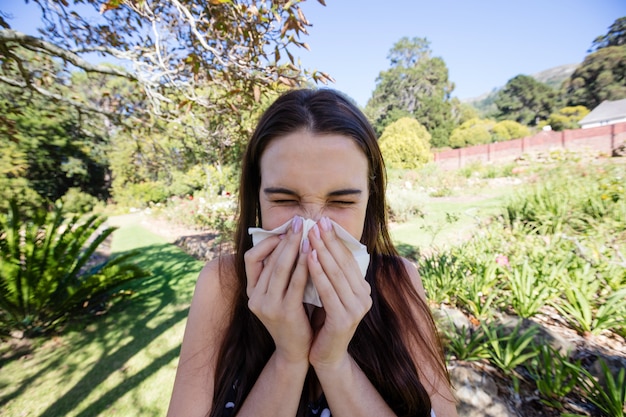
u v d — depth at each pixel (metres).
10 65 3.21
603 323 2.92
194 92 3.29
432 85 49.62
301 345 0.76
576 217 5.99
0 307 3.91
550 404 2.21
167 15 3.19
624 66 41.72
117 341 3.93
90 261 8.26
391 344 1.00
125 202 25.39
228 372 0.93
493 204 9.80
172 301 5.10
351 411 0.78
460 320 3.15
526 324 2.94
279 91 2.82
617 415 1.98
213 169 12.87
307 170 0.78
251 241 1.06
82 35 3.42
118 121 3.84
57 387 3.08
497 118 56.75
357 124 0.85
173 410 0.89
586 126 35.94
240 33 2.62
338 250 0.73
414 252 6.02
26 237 4.22
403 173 17.23
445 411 1.03
